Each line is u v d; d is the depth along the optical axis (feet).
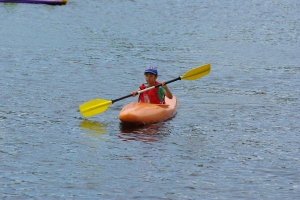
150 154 106.01
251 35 244.22
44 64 181.06
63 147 108.88
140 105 126.52
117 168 99.09
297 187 92.68
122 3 324.19
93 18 276.82
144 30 249.34
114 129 120.16
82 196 88.12
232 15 295.07
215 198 88.38
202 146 110.93
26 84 156.35
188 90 157.07
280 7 323.57
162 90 129.29
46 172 96.84
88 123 124.26
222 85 162.61
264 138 116.57
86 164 100.68
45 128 120.06
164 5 320.70
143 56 198.59
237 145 111.96
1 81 158.20
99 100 127.44
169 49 211.82
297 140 115.65
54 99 143.02
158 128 121.29
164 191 90.38
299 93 153.79
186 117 129.90
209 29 255.70
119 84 161.07
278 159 104.83
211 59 196.85
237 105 141.18
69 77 166.50
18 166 99.09
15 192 89.10
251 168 100.27
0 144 109.60
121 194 88.99
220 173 97.86
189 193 89.92
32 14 281.74
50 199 87.10
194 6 319.27
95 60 189.67
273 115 132.77
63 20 268.41
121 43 219.61
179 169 99.25
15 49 201.16
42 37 225.97
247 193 90.22
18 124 122.11
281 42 230.27
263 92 154.71
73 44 214.28
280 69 182.70
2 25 249.34
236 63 191.11
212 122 126.52
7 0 314.14
